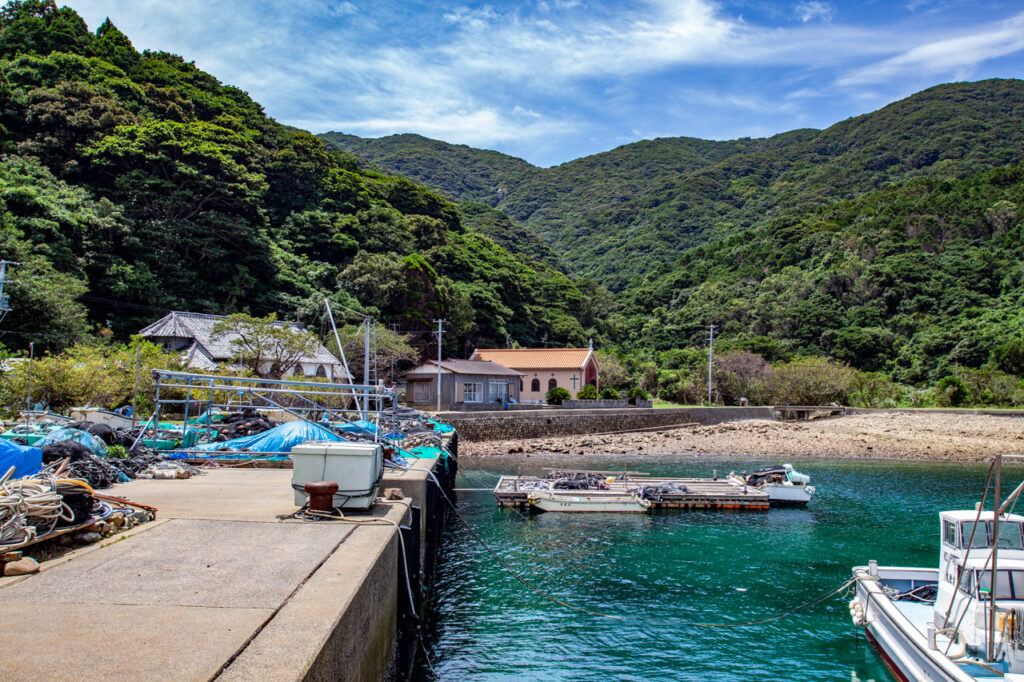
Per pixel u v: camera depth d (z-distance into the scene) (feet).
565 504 79.20
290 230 224.12
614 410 171.53
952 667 30.35
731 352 252.42
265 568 22.30
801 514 79.56
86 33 263.70
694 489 85.10
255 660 14.78
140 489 38.88
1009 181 387.14
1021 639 30.53
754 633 44.24
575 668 38.88
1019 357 233.35
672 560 59.77
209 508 32.73
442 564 58.29
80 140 183.32
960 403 219.82
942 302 301.63
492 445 138.82
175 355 107.14
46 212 146.92
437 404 161.48
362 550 24.99
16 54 226.79
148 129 179.42
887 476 112.57
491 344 252.62
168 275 169.37
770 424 178.40
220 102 263.49
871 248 348.59
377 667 24.41
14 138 180.45
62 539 24.88
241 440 53.42
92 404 82.79
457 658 39.81
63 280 128.47
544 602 49.21
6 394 77.87
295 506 33.53
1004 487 100.73
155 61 275.18
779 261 385.50
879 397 230.68
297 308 179.63
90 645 15.52
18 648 15.24
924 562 59.77
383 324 195.00
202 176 178.50
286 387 95.96
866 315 307.17
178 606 18.42
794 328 314.96
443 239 278.87
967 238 344.28
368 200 266.16
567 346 291.17
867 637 42.75
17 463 27.50
